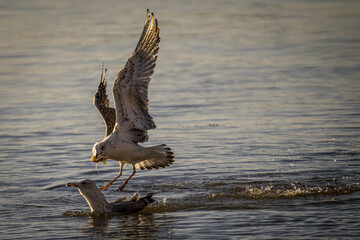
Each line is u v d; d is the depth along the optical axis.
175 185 12.62
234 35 42.66
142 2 71.50
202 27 47.78
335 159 14.13
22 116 20.36
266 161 14.20
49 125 18.88
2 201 11.58
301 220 9.79
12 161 14.65
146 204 10.93
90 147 16.03
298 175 12.98
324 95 22.16
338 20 48.88
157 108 21.25
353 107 19.84
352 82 24.42
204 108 20.97
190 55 34.62
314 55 32.38
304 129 17.30
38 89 25.59
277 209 10.56
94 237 9.32
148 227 9.77
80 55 35.31
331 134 16.53
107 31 46.09
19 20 54.91
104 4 69.31
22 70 30.72
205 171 13.56
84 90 25.14
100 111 12.22
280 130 17.31
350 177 12.70
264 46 36.94
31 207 11.20
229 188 12.23
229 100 22.23
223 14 56.78
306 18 51.38
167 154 11.38
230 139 16.48
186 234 9.28
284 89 23.84
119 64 31.48
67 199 11.78
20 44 40.50
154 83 26.50
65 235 9.46
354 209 10.37
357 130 16.86
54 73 29.62
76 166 14.23
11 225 10.05
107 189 12.56
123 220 10.27
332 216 9.95
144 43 10.70
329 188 11.93
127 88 10.77
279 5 63.72
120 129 11.18
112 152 11.19
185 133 17.41
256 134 16.97
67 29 48.09
